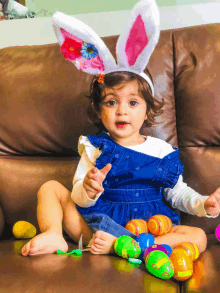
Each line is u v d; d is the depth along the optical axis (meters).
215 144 1.15
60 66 1.26
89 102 1.19
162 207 1.04
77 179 1.05
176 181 1.04
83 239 0.93
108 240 0.82
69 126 1.21
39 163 1.26
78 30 1.01
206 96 1.12
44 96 1.24
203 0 1.61
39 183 1.21
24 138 1.26
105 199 1.04
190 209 1.02
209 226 1.10
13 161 1.27
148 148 1.10
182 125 1.17
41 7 1.89
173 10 1.52
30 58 1.32
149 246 0.78
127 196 1.02
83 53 1.06
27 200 1.20
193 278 0.67
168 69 1.20
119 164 1.05
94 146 1.09
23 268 0.67
